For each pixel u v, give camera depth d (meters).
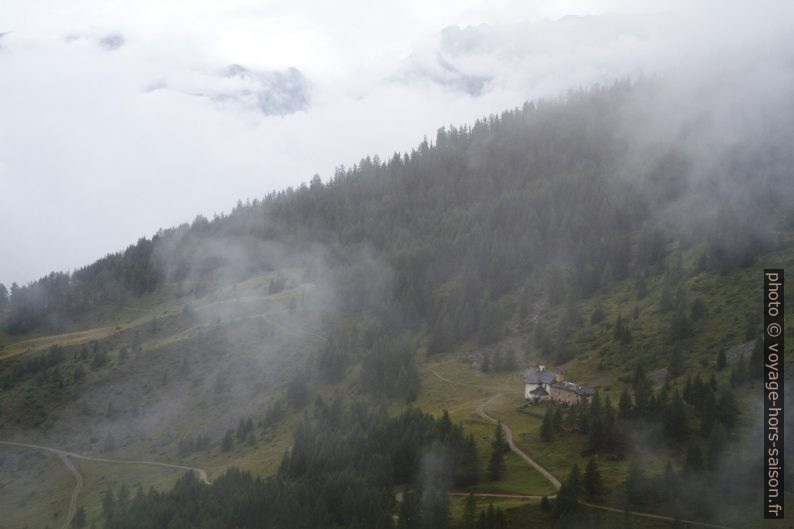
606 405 142.75
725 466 117.62
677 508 112.81
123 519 140.75
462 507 122.94
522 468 134.25
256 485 140.50
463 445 137.50
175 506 139.25
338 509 130.88
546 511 115.56
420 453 138.62
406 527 117.25
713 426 127.81
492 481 131.38
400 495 133.62
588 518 110.56
